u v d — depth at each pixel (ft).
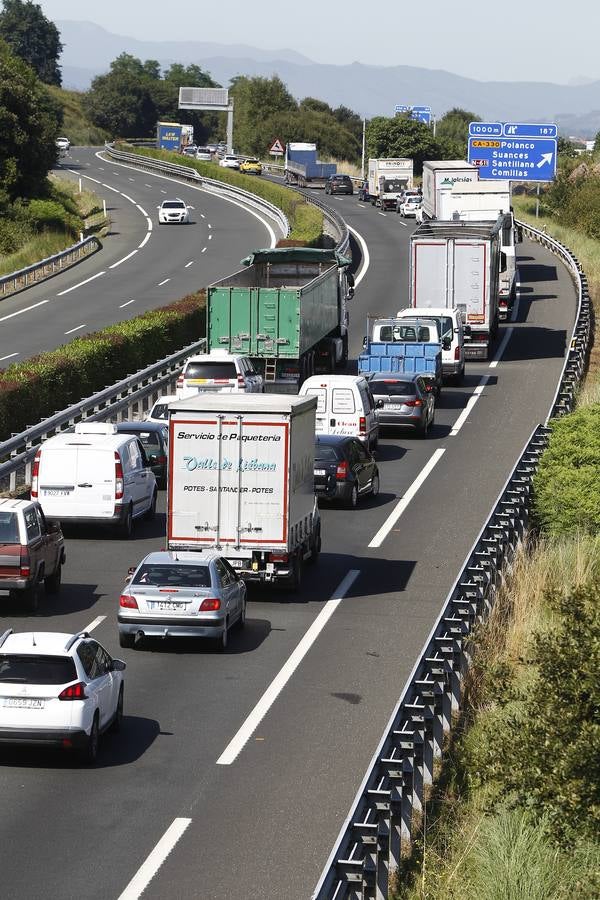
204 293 518.78
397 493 307.37
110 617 211.00
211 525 221.25
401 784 117.19
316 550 246.27
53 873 115.96
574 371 402.72
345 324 467.11
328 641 199.00
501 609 200.75
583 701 117.19
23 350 467.52
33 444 319.27
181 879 115.34
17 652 143.84
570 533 252.01
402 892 114.32
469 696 165.68
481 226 512.63
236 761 147.43
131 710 165.99
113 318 546.26
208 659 189.16
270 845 123.54
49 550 219.61
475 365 485.97
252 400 225.56
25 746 141.90
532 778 114.83
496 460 339.98
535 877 113.60
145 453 292.20
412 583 233.96
